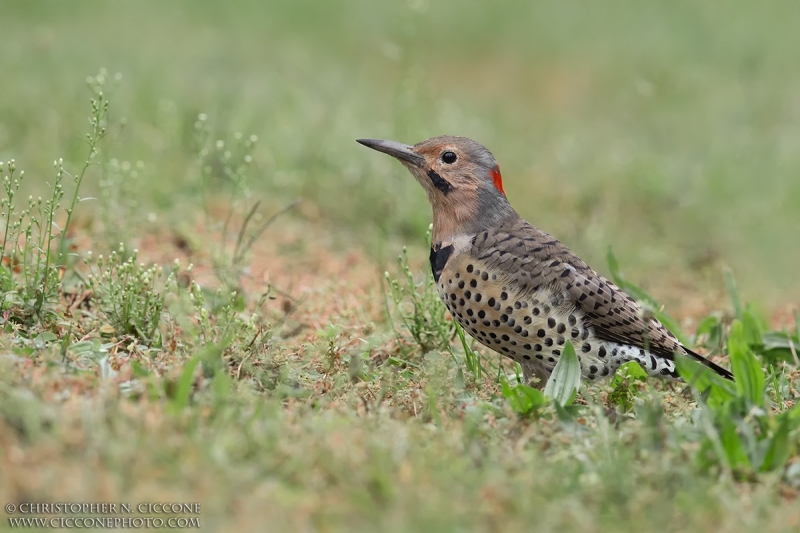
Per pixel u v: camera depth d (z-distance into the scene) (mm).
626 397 13609
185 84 27969
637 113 33688
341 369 14117
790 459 11484
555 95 36594
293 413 11633
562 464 10805
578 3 43531
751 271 22609
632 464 10867
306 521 9367
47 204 14844
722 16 40969
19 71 26703
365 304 17359
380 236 21797
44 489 9281
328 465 10086
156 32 34062
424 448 10953
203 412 11039
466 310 14727
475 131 27938
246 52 32906
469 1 42531
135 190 19234
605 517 9875
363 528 9375
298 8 39531
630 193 26188
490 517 9688
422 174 15531
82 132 23078
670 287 21875
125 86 26250
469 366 14656
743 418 11969
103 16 34906
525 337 14531
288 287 18406
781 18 40688
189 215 21500
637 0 43438
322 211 23391
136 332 14422
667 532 9773
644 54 38750
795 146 28734
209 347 12195
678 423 12250
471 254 14664
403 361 14828
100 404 10664
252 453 10273
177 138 23656
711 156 28250
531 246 14602
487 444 11375
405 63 33375
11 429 10211
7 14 33625
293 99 27453
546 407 12352
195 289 14664
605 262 22375
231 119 25312
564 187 26297
